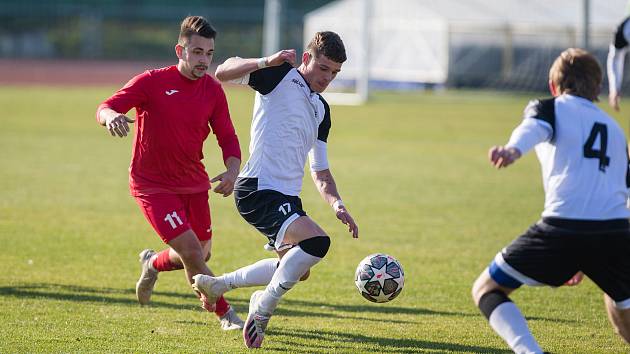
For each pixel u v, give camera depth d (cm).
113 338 1877
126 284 2447
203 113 1950
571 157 1491
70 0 18088
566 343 1931
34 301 2203
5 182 4472
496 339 1955
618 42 2645
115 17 18725
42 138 6544
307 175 5138
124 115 1862
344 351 1827
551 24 12569
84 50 17750
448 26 12781
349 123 8300
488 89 12938
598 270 1512
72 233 3216
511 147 1435
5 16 17975
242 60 1805
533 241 1500
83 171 4950
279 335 1953
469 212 3881
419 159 5853
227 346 1839
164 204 1931
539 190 4584
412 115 9244
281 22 17838
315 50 1833
